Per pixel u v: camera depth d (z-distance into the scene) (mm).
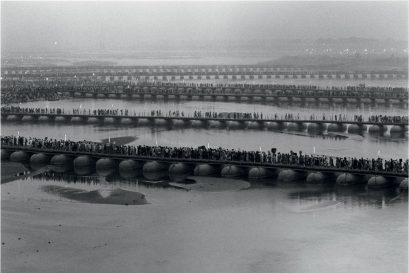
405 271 104688
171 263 109250
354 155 196625
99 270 106875
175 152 179250
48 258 111938
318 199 145875
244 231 124625
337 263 108312
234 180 165000
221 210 139000
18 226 128250
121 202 145875
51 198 149500
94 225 129000
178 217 134125
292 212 136250
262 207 140500
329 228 125500
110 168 180125
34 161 187000
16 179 169250
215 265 108188
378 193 150000
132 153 182500
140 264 109000
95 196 150875
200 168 170500
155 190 156875
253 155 172875
